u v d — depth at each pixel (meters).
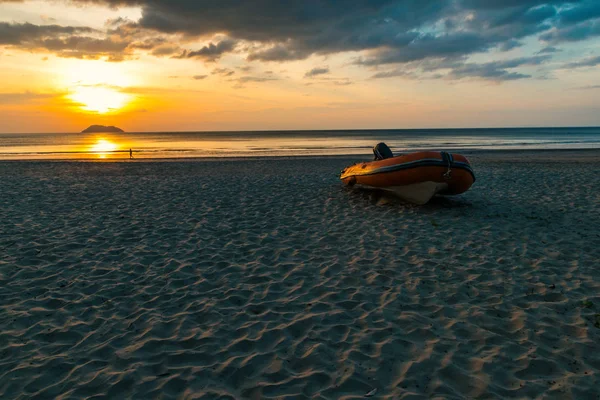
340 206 8.86
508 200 9.41
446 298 4.16
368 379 2.82
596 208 8.27
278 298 4.24
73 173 15.34
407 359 3.06
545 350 3.14
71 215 8.02
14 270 5.01
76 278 4.79
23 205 8.96
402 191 8.89
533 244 5.92
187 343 3.34
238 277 4.84
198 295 4.33
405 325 3.60
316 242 6.22
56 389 2.73
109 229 6.96
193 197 10.01
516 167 16.73
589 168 16.00
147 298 4.26
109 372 2.93
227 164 19.14
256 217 7.87
